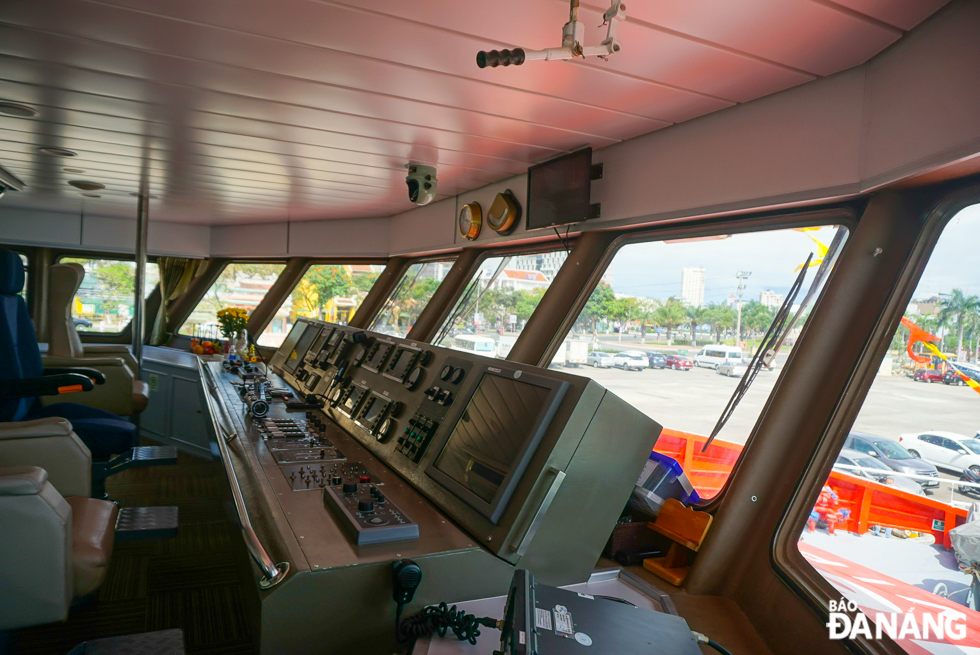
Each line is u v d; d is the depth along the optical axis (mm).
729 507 1939
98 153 3607
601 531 1687
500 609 1501
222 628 2521
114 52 2100
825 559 1739
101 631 2467
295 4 1703
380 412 2480
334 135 3008
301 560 1379
